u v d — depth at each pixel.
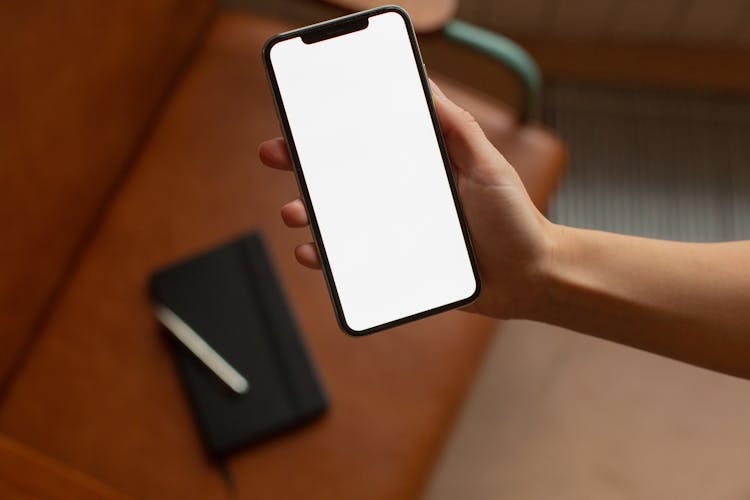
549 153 1.16
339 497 1.02
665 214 1.66
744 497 1.43
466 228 0.74
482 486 1.44
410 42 0.73
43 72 0.95
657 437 1.46
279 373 1.05
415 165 0.75
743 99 1.71
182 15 1.14
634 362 1.50
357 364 1.06
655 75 1.72
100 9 0.99
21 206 0.98
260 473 1.03
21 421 1.05
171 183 1.14
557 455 1.45
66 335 1.08
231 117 1.16
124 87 1.08
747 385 1.48
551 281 0.80
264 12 1.60
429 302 0.76
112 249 1.11
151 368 1.07
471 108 1.17
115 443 1.04
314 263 0.78
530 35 1.72
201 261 1.09
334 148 0.74
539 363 1.50
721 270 0.78
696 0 1.55
